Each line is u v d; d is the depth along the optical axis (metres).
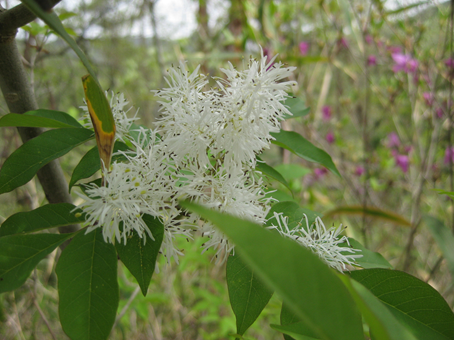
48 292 0.48
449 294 0.54
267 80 0.18
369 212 0.51
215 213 0.09
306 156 0.24
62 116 0.22
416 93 0.67
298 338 0.15
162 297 0.48
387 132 0.89
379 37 0.71
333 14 0.72
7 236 0.16
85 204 0.16
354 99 0.89
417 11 0.68
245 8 0.68
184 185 0.18
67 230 0.23
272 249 0.09
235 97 0.18
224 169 0.18
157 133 0.19
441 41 0.67
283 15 0.75
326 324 0.09
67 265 0.15
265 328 0.64
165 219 0.17
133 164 0.17
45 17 0.12
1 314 0.48
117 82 1.03
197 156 0.18
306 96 0.74
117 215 0.16
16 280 0.15
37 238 0.16
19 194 0.45
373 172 0.78
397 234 0.83
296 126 0.81
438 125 0.63
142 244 0.16
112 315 0.14
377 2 0.62
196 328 0.70
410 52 0.67
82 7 0.97
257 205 0.18
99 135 0.16
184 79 0.19
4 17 0.19
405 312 0.17
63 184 0.25
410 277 0.17
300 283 0.09
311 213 0.20
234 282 0.17
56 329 0.58
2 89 0.22
